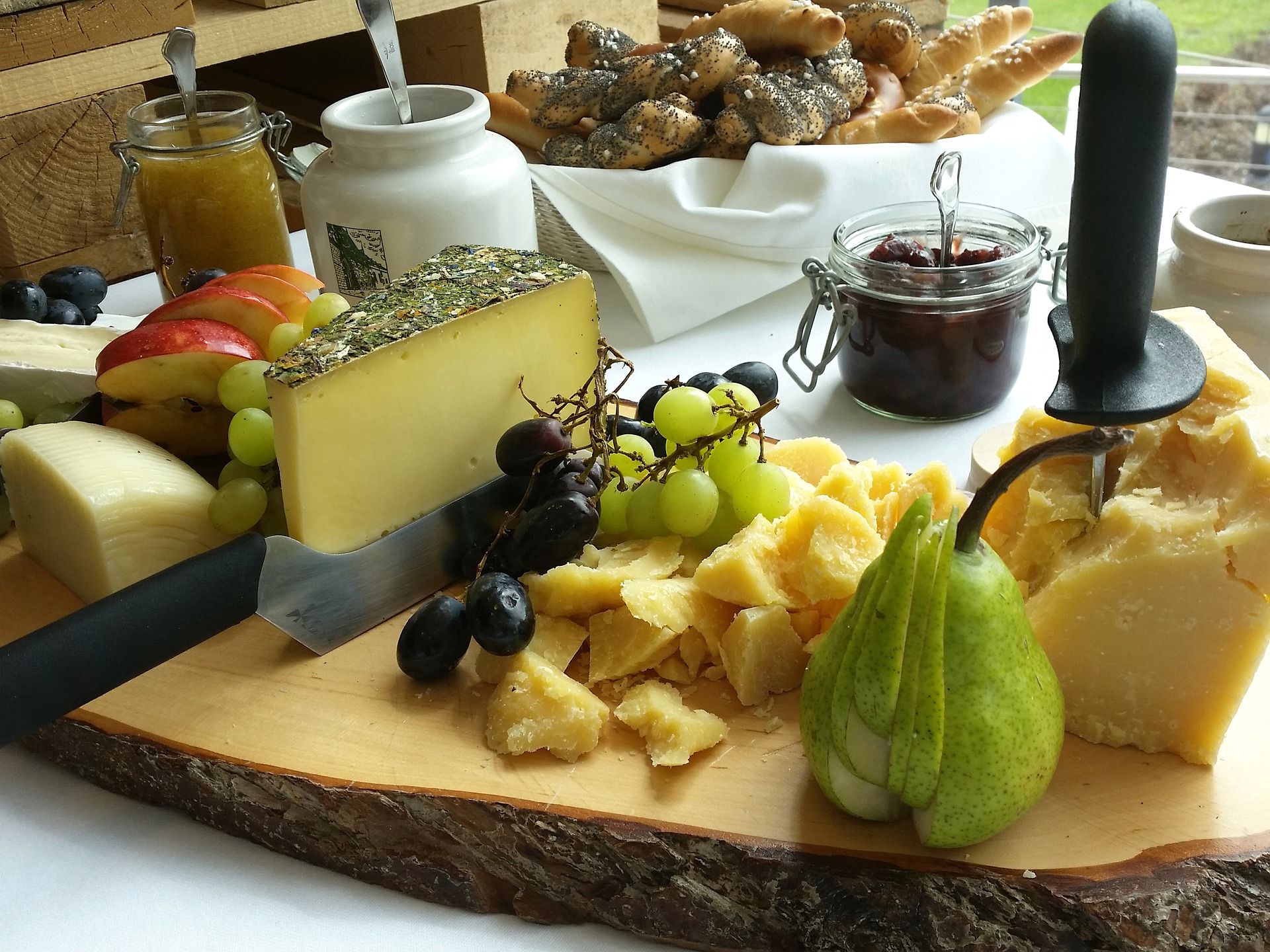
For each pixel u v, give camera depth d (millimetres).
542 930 810
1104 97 629
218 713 896
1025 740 707
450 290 1068
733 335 1573
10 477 1085
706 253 1603
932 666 677
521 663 875
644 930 794
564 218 1608
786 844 754
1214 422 814
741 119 1615
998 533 915
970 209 1401
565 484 994
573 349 1125
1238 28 2820
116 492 992
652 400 1176
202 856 859
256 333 1180
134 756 869
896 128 1646
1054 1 2840
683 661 927
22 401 1240
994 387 1308
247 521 1025
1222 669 779
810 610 914
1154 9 630
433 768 833
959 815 713
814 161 1569
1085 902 705
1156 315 778
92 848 861
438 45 2184
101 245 1791
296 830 836
